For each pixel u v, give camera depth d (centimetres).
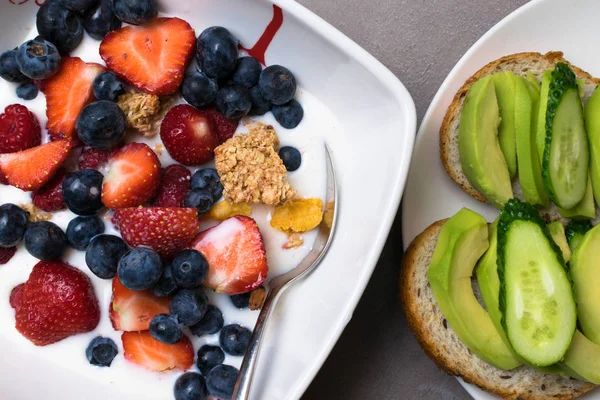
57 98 37
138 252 35
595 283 37
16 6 37
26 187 36
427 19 41
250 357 36
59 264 37
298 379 35
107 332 38
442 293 37
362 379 40
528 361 36
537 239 37
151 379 38
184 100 37
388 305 40
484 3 41
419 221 39
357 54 35
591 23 39
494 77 38
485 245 38
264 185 36
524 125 38
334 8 41
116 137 36
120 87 36
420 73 41
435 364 40
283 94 37
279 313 37
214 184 36
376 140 37
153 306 36
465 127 37
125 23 37
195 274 35
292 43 37
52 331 37
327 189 38
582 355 37
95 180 36
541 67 39
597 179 38
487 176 37
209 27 37
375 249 35
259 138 36
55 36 36
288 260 38
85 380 38
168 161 37
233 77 37
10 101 38
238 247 36
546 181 37
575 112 38
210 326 37
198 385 37
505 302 36
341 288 36
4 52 37
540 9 39
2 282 38
